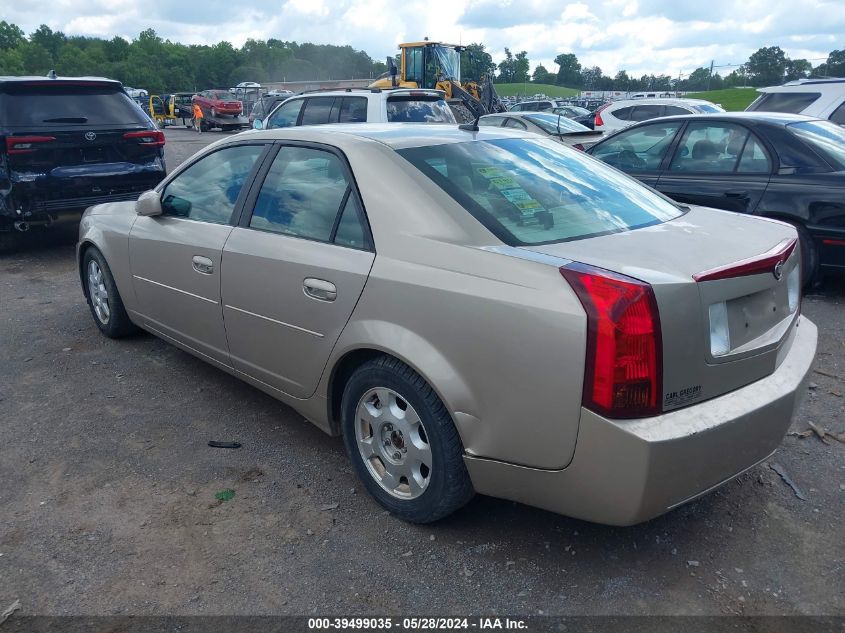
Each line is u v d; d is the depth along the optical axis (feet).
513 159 11.08
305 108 36.22
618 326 7.48
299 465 11.64
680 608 8.45
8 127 23.62
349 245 10.13
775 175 20.24
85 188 25.08
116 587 8.81
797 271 9.98
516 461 8.45
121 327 16.83
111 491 10.87
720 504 10.45
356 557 9.36
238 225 12.17
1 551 9.46
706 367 8.06
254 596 8.67
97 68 395.34
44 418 13.26
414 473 9.68
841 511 10.27
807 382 9.41
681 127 22.66
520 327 8.04
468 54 72.59
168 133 111.14
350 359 10.36
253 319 11.76
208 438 12.53
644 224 10.07
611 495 7.89
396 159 10.18
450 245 9.01
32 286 22.44
